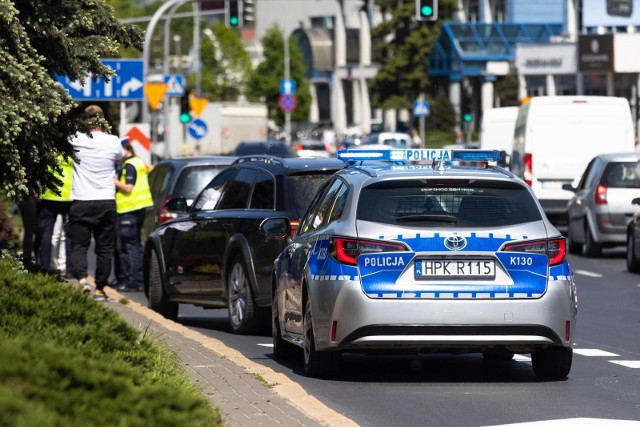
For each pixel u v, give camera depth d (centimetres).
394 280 2628
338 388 2711
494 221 2666
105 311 2181
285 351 3200
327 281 2670
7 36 2684
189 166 5309
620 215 6719
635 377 2888
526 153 8131
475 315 2617
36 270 3002
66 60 2845
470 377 2883
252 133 19200
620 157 6775
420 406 2495
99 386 1570
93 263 6456
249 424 2089
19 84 2673
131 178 5175
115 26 2925
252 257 3634
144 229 5691
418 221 2655
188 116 12606
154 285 4303
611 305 4631
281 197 3584
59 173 2922
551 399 2578
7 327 2045
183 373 2338
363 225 2656
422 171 2734
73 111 2944
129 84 6819
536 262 2656
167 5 9200
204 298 3997
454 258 2631
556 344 2670
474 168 2812
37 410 1398
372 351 2706
